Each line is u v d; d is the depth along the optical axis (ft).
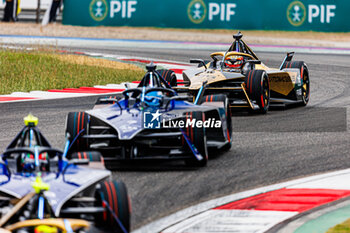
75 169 79.25
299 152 126.52
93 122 128.26
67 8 472.85
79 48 384.06
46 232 61.52
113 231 70.13
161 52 372.99
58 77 256.73
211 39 456.86
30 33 448.65
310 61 331.16
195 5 442.50
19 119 165.07
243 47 182.50
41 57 309.63
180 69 291.99
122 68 294.25
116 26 460.14
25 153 78.79
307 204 90.17
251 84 171.42
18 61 291.58
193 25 444.14
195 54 362.74
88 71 276.00
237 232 77.87
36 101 199.72
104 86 240.73
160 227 80.18
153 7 448.65
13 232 64.64
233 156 122.62
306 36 460.96
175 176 106.11
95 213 71.31
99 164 88.99
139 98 118.01
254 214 85.46
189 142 109.09
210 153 125.80
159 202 91.25
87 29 469.98
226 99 129.49
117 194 68.69
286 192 96.89
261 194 95.86
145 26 451.53
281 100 186.91
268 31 452.35
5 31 450.30
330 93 224.12
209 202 91.40
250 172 109.70
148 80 123.34
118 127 108.06
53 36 444.14
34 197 67.21
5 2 491.72
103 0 463.01
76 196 78.28
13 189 69.51
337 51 400.88
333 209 87.76
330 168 113.19
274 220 82.74
